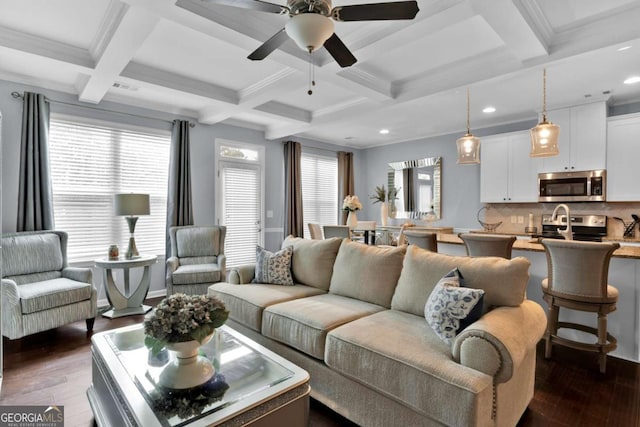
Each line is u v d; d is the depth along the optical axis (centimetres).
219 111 471
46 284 331
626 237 440
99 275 435
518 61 311
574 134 450
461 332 174
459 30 284
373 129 601
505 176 521
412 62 345
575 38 278
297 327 230
